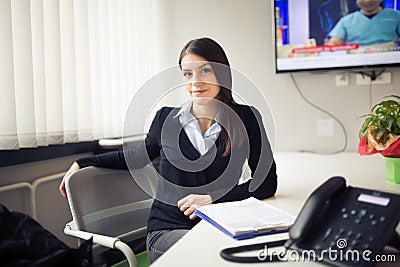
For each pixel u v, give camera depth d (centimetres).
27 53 161
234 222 93
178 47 257
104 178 143
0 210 85
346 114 230
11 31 154
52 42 175
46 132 172
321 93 233
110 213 142
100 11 209
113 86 220
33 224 87
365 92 226
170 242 121
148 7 248
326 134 234
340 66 222
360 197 74
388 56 214
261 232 88
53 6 175
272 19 231
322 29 222
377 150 128
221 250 78
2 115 153
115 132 221
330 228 72
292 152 234
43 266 74
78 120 194
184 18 254
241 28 244
